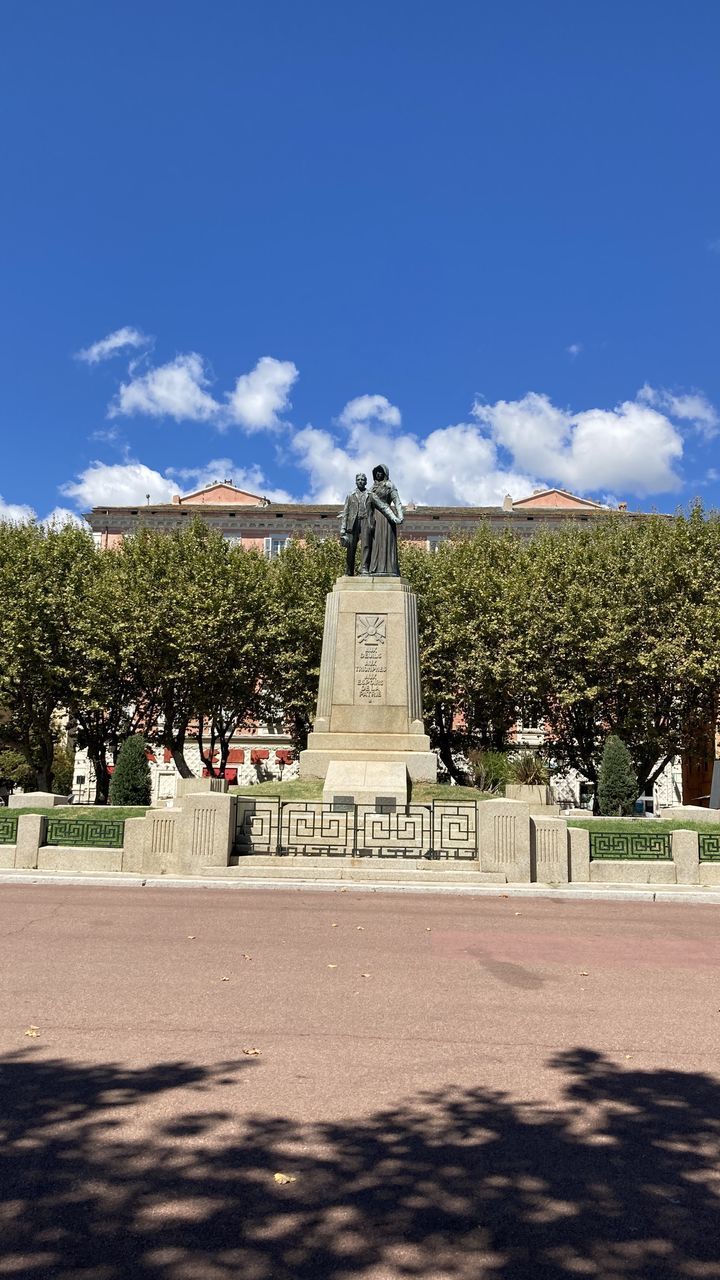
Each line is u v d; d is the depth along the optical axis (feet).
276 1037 23.66
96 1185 15.15
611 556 129.18
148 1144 16.79
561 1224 14.21
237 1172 15.74
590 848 58.80
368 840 63.16
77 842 60.13
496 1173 15.96
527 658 125.08
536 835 57.00
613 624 120.26
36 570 128.06
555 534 156.97
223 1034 23.79
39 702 130.00
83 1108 18.45
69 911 42.34
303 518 207.10
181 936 36.70
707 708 122.31
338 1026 24.77
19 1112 18.17
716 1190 15.52
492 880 55.31
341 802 66.80
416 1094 19.81
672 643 117.39
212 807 57.00
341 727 81.56
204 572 130.82
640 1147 17.24
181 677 127.95
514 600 128.47
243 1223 13.99
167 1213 14.25
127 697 136.05
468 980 30.48
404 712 81.61
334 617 84.23
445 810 69.51
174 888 52.19
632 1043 23.91
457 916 43.88
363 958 33.45
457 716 162.30
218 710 138.21
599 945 37.29
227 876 55.31
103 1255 12.98
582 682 122.72
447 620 132.05
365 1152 16.70
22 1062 21.21
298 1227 13.92
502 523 205.67
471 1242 13.61
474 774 103.24
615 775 93.97
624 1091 20.26
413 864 57.52
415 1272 12.72
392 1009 26.61
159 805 97.60
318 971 31.17
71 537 135.03
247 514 206.90
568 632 122.83
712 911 48.14
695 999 28.73
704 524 124.57
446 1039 23.91
